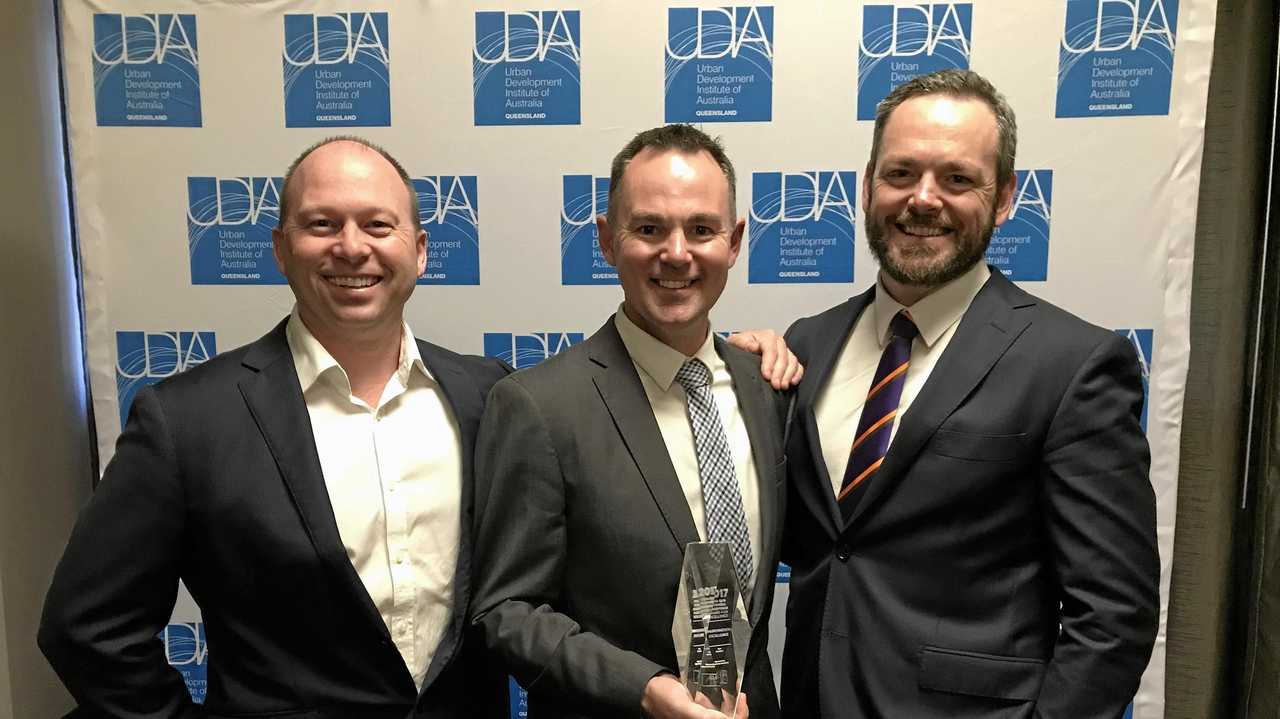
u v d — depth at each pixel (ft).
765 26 6.40
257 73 6.59
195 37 6.56
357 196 4.08
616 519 3.98
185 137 6.65
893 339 4.52
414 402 4.49
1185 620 6.88
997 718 3.98
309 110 6.62
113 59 6.58
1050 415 4.02
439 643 4.29
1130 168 6.36
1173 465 6.56
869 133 6.45
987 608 4.12
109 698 3.93
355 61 6.56
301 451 4.04
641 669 3.67
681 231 3.96
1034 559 4.19
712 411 4.27
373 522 4.16
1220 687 6.96
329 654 4.02
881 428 4.36
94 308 6.77
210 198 6.70
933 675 4.06
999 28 6.31
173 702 4.11
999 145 4.24
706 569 3.76
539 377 4.21
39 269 6.96
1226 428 6.67
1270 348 6.59
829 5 6.37
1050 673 3.93
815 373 4.76
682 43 6.46
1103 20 6.25
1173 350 6.46
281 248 4.28
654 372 4.26
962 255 4.23
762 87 6.46
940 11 6.32
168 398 4.04
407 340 4.45
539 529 3.99
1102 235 6.43
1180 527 6.82
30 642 6.84
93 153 6.66
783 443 4.66
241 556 3.95
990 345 4.17
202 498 3.94
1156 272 6.42
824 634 4.33
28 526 6.82
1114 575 3.85
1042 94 6.34
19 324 6.74
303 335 4.30
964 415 4.10
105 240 6.73
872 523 4.25
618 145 6.57
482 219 6.69
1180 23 6.22
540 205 6.65
